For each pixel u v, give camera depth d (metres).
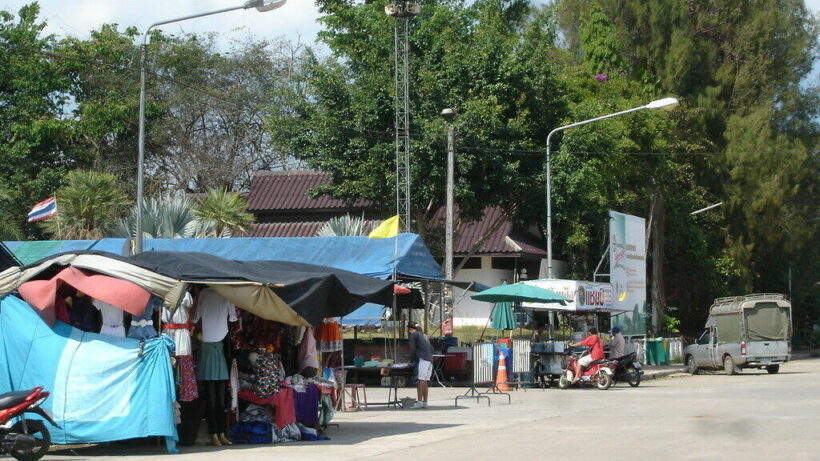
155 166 50.28
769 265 55.91
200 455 12.48
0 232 35.19
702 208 48.97
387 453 12.55
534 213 35.81
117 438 12.26
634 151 43.66
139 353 12.46
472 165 32.59
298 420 14.62
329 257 25.70
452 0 36.94
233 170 51.50
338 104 34.47
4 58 41.94
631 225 37.59
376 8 35.97
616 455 11.73
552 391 25.50
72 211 31.30
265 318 13.18
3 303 13.04
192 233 31.44
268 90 50.22
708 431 14.53
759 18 49.59
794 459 11.15
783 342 34.12
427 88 33.72
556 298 24.95
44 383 12.53
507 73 33.97
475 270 44.84
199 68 50.72
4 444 11.22
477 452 12.38
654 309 44.44
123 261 12.58
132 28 48.34
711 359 34.81
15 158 41.25
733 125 48.59
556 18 51.38
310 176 48.22
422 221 35.19
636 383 27.19
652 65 49.47
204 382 13.66
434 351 27.58
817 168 51.69
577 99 42.50
